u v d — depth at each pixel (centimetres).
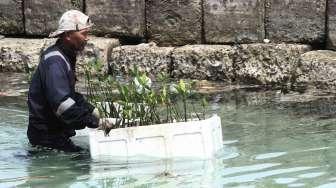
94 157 694
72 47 721
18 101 1001
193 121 688
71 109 697
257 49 1099
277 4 1112
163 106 877
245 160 696
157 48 1168
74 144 749
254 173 654
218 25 1152
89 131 734
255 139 781
